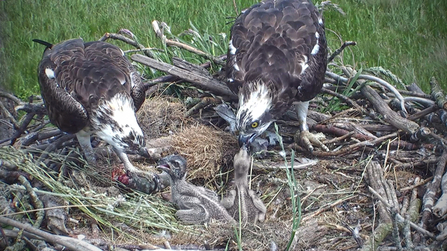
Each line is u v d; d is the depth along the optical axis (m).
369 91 2.56
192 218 2.25
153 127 2.54
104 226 2.24
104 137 2.32
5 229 2.14
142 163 2.46
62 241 2.07
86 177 2.36
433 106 2.46
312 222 2.23
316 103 2.68
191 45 2.94
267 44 2.46
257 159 2.47
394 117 2.47
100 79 2.33
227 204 2.28
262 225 2.20
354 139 2.48
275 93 2.40
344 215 2.29
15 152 2.32
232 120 2.51
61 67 2.38
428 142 2.45
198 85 2.61
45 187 2.30
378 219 2.26
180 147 2.43
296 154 2.49
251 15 2.55
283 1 2.58
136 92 2.37
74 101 2.31
